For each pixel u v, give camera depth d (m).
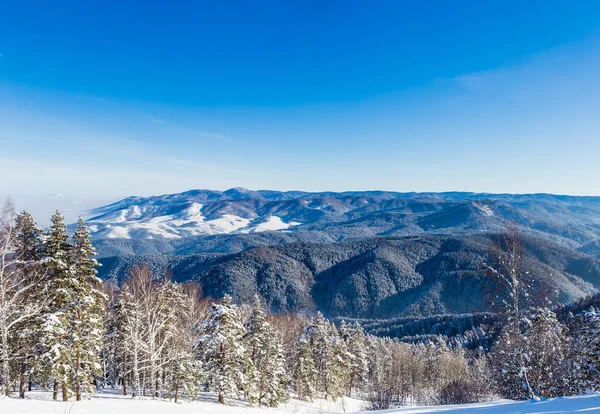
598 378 22.64
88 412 20.27
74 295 24.30
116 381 42.59
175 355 32.03
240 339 35.59
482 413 13.12
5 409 18.22
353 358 59.38
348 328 69.38
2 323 20.88
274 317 66.31
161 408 24.69
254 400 35.84
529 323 19.98
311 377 50.06
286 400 41.44
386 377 67.75
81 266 24.09
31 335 23.17
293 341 59.62
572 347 25.48
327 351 52.56
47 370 22.28
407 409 20.20
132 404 25.23
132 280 35.25
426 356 88.06
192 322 42.62
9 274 21.19
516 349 20.34
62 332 22.61
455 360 77.69
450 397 41.66
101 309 26.05
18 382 30.41
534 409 12.48
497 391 32.19
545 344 20.91
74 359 24.44
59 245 23.62
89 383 25.89
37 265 22.88
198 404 29.67
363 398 62.38
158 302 33.47
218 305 34.31
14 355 22.66
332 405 50.44
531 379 20.55
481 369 61.25
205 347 33.75
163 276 40.09
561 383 21.67
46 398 24.98
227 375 32.69
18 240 23.19
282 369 41.09
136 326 31.48
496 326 22.67
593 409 10.78
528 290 20.66
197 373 31.72
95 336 25.34
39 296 23.64
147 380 38.34
